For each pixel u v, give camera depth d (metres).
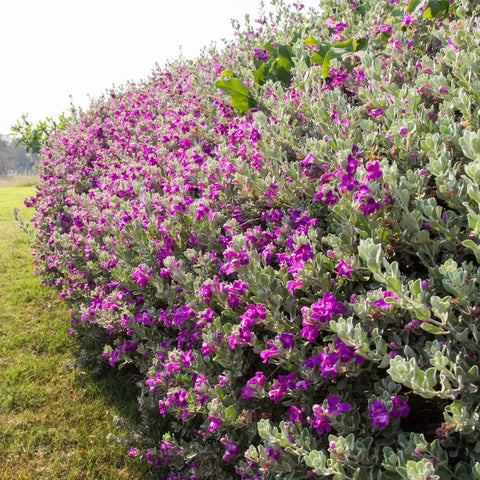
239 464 2.66
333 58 3.96
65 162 7.52
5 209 12.98
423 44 3.71
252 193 3.15
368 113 3.07
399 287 1.74
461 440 1.85
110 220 4.51
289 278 2.57
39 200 8.00
